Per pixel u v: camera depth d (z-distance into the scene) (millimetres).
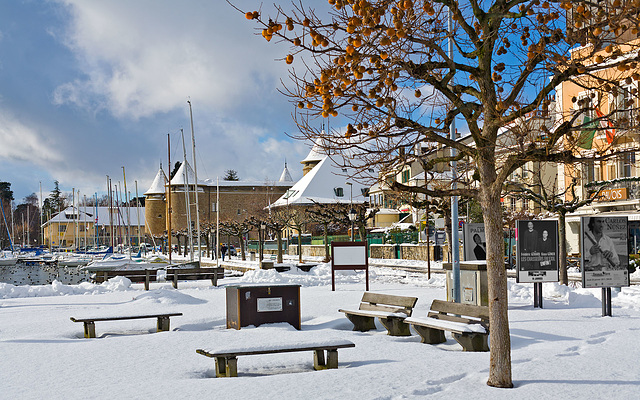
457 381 7625
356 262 23062
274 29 6863
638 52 7199
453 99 7773
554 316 13930
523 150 7340
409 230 57250
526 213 37344
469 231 20234
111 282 25359
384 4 6871
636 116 7469
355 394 6961
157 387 7664
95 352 10453
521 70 8039
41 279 58781
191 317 14906
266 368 9461
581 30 7422
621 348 9492
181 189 139250
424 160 8438
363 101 7453
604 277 14031
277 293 13477
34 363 9609
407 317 11992
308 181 98625
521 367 8305
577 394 6820
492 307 7461
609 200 36031
